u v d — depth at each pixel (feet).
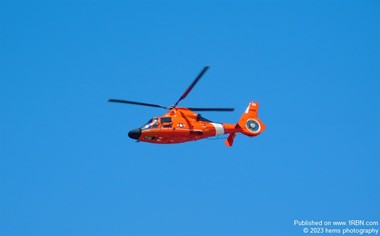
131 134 483.92
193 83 462.60
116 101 476.13
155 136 485.15
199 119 506.07
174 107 498.28
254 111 555.28
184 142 507.71
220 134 522.47
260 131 547.49
